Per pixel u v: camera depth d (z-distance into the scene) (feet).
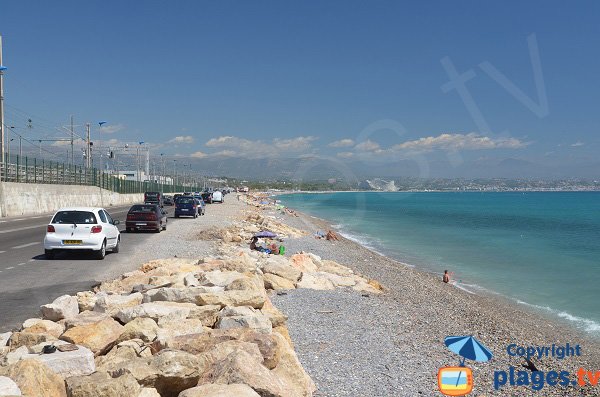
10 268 56.24
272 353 23.63
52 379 18.47
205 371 20.92
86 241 63.57
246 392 18.16
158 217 108.37
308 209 314.96
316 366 29.60
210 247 82.74
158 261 55.01
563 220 269.03
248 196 440.04
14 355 21.25
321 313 42.63
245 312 29.71
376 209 364.58
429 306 56.24
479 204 481.05
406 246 142.51
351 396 25.75
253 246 85.66
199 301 32.53
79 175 232.73
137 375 19.93
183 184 644.27
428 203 490.49
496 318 56.08
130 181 330.95
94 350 24.68
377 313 45.68
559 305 69.82
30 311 36.55
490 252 131.13
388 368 30.89
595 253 130.82
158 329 26.23
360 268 86.33
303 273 56.39
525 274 96.73
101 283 47.14
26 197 162.09
